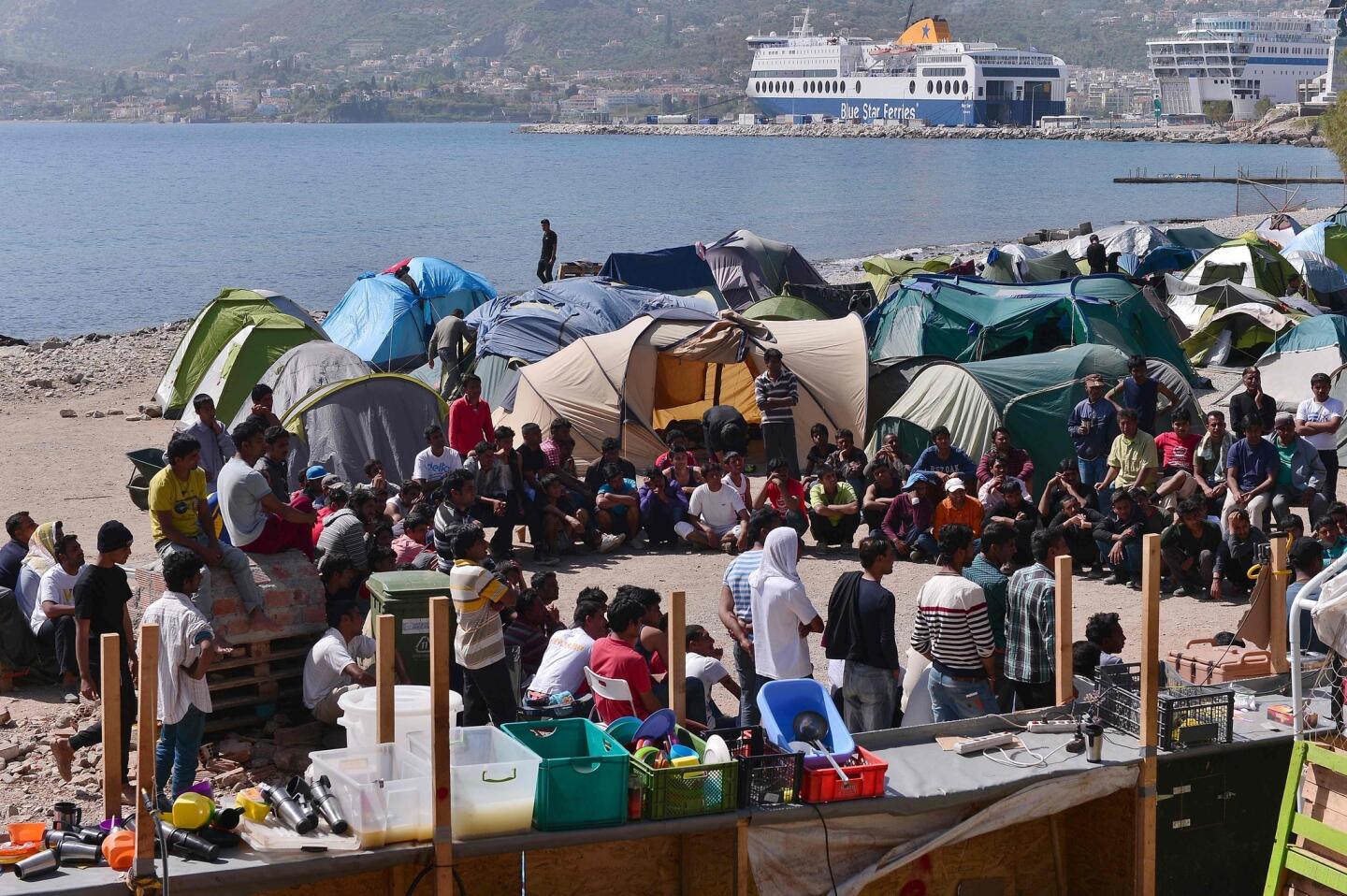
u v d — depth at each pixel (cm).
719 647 1211
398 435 1733
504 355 2228
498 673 888
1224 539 1385
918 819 725
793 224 7819
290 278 5509
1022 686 889
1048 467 1739
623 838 666
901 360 1939
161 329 3647
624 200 9638
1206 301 2947
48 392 2638
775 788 694
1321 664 884
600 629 940
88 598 923
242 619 968
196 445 979
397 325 2647
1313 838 704
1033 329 2308
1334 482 1592
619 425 1848
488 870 688
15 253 6400
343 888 668
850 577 881
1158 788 771
